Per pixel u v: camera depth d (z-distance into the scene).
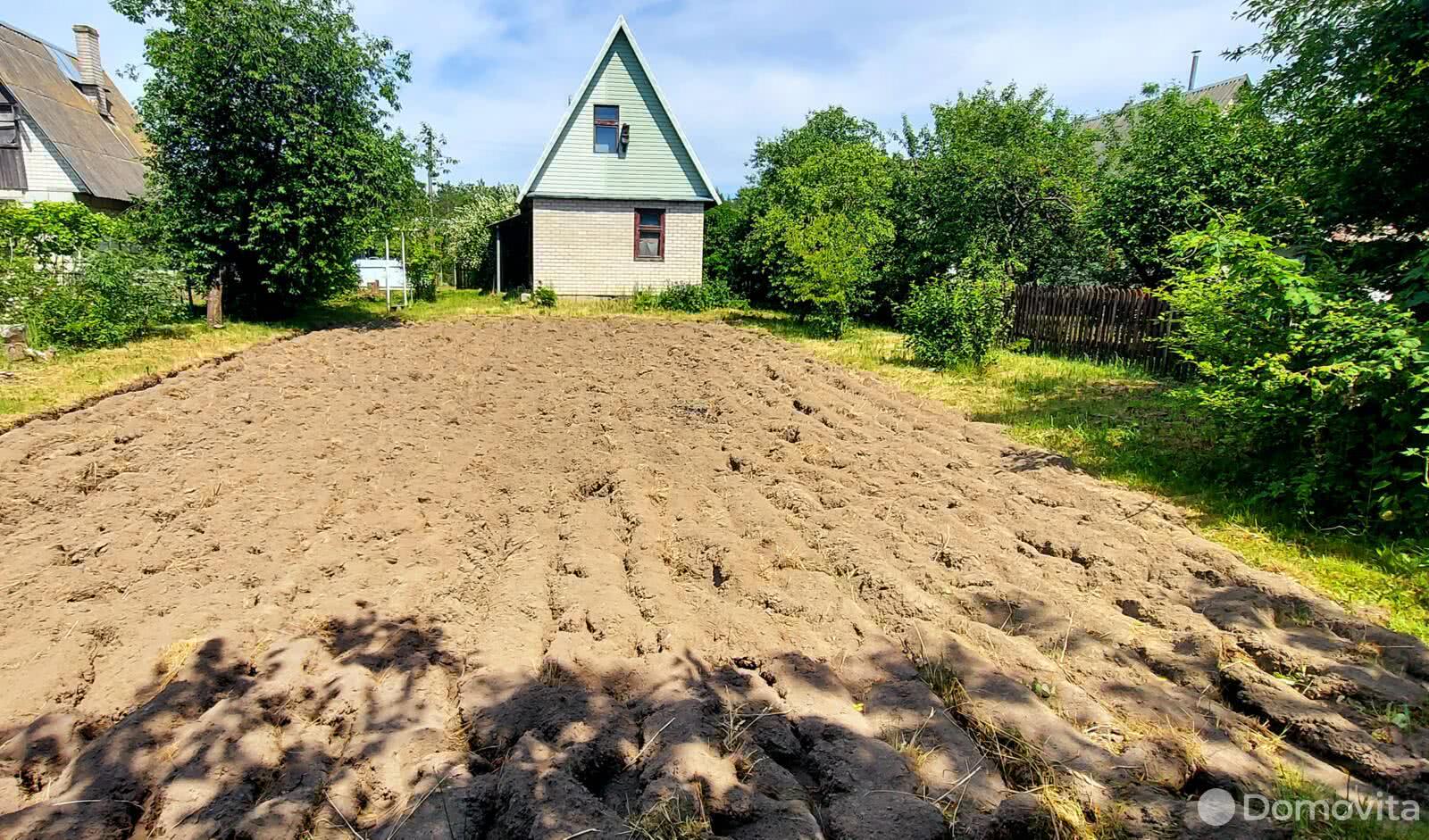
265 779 2.93
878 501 6.05
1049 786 2.88
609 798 2.89
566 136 21.83
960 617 4.21
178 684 3.43
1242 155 12.17
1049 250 16.62
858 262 16.12
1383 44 6.25
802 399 9.78
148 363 10.27
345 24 14.73
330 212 14.89
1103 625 4.15
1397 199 6.49
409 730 3.18
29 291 10.70
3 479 5.94
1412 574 4.66
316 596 4.42
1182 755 3.07
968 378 11.46
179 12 13.63
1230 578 4.73
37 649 3.81
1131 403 9.42
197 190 14.05
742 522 5.52
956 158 16.39
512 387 10.33
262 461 6.74
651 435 7.95
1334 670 3.67
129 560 4.75
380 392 9.75
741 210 25.14
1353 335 5.30
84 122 23.30
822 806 2.88
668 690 3.51
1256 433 6.17
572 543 5.11
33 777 3.04
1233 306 6.22
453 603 4.30
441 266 29.25
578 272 22.72
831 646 3.98
